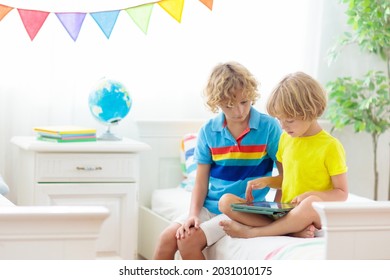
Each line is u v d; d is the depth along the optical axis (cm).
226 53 333
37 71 307
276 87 197
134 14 253
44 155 271
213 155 225
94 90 292
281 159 213
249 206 192
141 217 314
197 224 206
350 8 323
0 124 302
